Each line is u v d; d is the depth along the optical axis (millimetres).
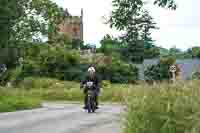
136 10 18312
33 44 70500
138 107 10500
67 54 74750
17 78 68188
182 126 9422
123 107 11383
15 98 36906
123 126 11398
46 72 73438
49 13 71000
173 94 10141
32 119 21359
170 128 9523
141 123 10289
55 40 79188
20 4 56000
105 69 73688
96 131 16484
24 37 66438
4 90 42156
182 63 57719
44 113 25078
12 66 67000
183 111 9484
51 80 64875
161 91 10438
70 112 25766
